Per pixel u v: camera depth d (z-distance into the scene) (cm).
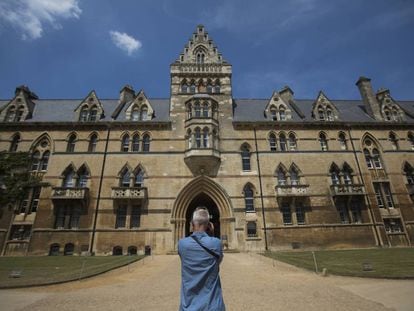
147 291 1079
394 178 3238
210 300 319
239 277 1327
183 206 2936
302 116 3600
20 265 1828
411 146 3462
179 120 3353
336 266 1520
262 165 3156
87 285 1224
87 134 3222
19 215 2834
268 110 3578
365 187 3127
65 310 834
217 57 3844
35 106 3684
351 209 3055
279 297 931
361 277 1230
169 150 3172
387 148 3388
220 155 3161
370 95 3819
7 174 2273
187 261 347
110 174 3025
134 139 3272
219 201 2992
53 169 3012
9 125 3195
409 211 3084
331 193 3059
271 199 2995
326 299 890
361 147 3369
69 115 3531
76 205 2884
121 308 847
